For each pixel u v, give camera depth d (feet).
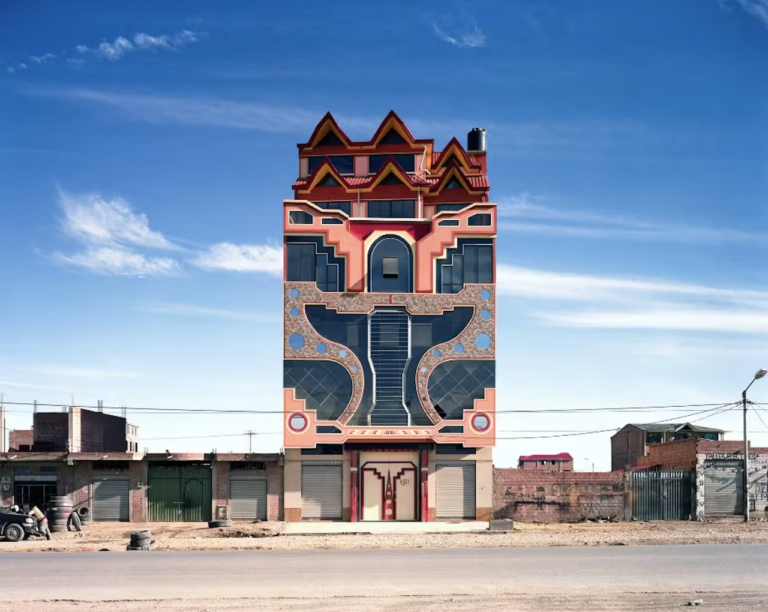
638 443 284.41
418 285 174.70
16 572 96.68
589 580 87.15
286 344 172.45
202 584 86.28
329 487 171.01
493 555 111.14
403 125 198.08
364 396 171.73
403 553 115.85
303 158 200.23
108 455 170.19
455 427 171.53
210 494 172.35
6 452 170.71
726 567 96.89
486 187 190.70
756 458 178.81
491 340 173.88
